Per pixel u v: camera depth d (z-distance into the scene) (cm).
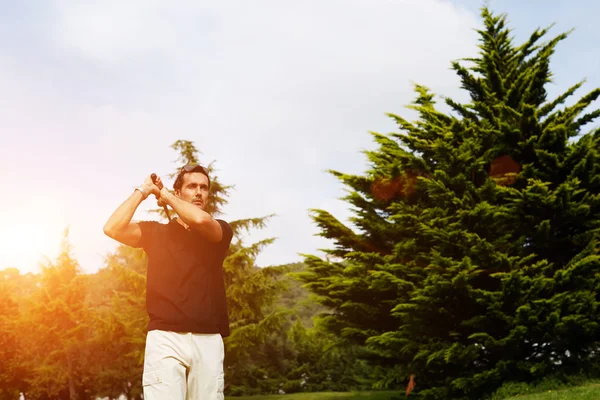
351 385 3080
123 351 2814
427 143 1698
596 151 1411
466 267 1329
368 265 1622
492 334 1416
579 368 1354
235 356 2347
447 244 1407
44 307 2820
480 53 1858
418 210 1578
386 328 1656
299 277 1775
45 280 2917
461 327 1456
